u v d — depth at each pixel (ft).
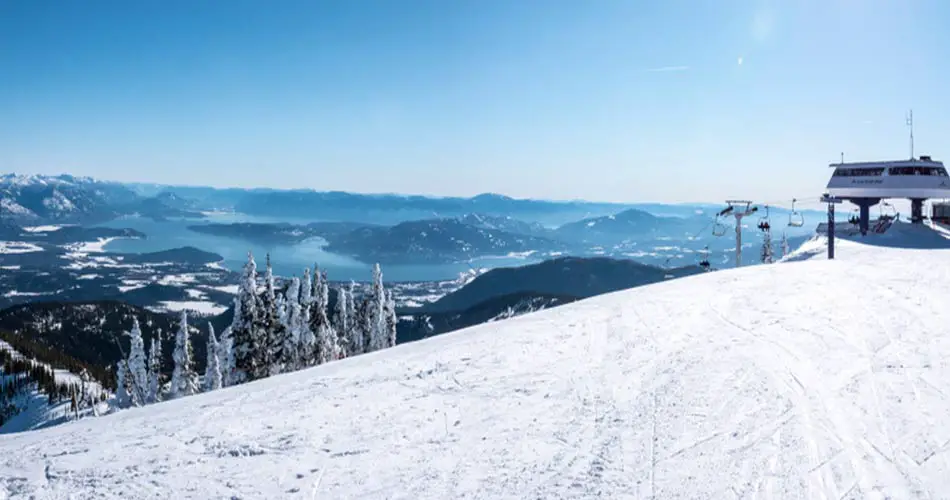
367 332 199.41
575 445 31.96
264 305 143.64
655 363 47.73
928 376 38.78
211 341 139.23
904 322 54.70
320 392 45.37
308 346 160.76
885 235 166.61
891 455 27.99
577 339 59.11
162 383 173.99
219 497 27.12
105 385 431.84
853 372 40.86
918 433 30.17
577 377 45.47
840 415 33.40
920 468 26.48
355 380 48.70
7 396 393.91
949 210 187.73
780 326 57.52
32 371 431.02
